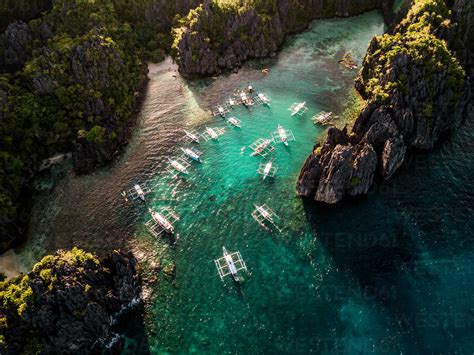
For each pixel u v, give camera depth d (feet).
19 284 259.80
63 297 247.50
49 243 315.17
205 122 402.93
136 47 478.18
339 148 317.42
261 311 269.23
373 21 529.86
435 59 369.50
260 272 288.10
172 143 384.47
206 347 256.11
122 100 405.80
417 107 358.64
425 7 424.87
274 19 484.74
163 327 265.95
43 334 246.06
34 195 349.20
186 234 313.12
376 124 339.16
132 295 274.16
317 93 426.51
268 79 449.06
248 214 322.96
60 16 438.81
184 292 281.13
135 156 375.04
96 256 286.87
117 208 334.03
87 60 397.39
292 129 388.78
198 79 453.58
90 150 365.61
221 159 366.63
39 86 380.78
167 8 495.82
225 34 470.80
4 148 353.72
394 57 375.66
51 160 374.43
